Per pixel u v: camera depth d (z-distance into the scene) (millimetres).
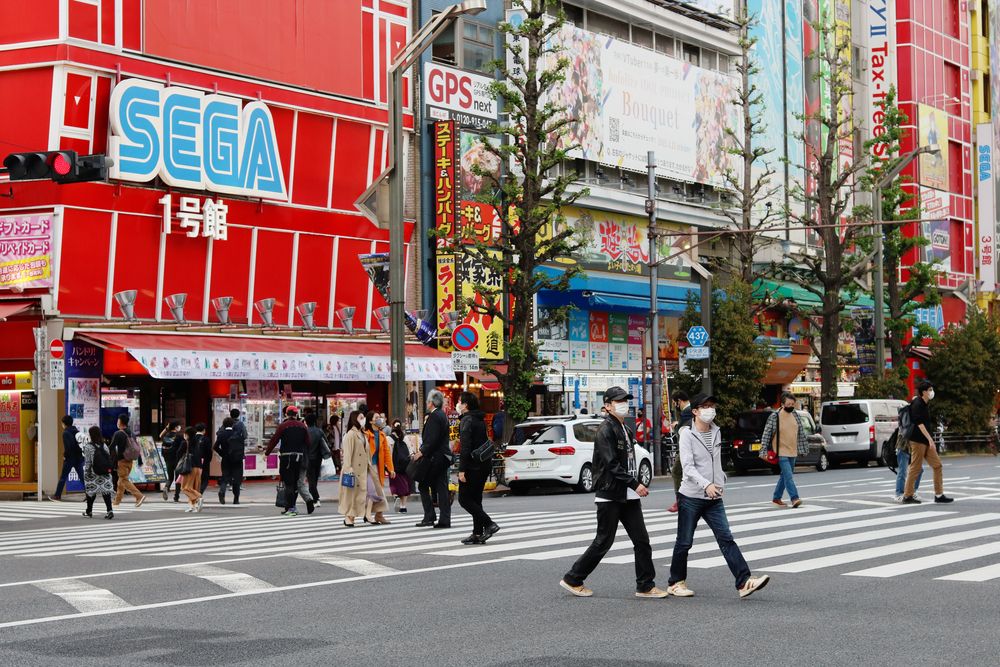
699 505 11750
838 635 9508
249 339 34031
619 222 46656
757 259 53250
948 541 16312
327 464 26625
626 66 47031
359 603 11336
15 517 25250
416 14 40125
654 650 8953
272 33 35562
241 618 10531
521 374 32500
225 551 16453
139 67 32219
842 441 42031
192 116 33094
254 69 35062
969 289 68625
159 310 33094
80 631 9953
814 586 12242
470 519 21891
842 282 47188
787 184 56281
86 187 31312
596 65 45594
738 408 41531
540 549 16000
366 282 38625
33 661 8703
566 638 9492
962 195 70000
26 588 12688
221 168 33812
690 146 50281
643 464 31547
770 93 55594
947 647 8992
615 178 46844
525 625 10117
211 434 34062
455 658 8695
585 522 20281
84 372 31344
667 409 47562
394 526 20875
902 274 64438
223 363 31859
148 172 32031
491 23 42906
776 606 11031
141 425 33688
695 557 14789
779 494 22766
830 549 15477
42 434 30625
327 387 37469
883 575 13000
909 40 65188
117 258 32156
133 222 32375
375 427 21766
